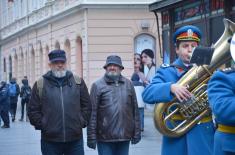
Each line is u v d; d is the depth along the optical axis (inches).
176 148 200.4
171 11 609.3
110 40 1075.3
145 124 753.6
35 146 569.6
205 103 192.1
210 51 178.5
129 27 1075.3
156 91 194.2
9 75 1919.3
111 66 304.3
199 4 545.6
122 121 301.0
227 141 160.9
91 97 303.1
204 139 195.9
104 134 300.8
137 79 639.8
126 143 307.7
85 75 1083.3
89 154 484.1
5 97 813.2
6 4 1942.7
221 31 507.8
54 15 1284.4
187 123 196.4
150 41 1079.0
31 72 1588.3
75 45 1156.5
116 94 302.5
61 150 280.4
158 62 1073.5
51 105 274.1
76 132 276.5
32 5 1549.0
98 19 1072.2
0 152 527.5
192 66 201.6
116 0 1066.7
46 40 1400.1
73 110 275.7
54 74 277.9
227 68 163.5
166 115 197.3
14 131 753.0
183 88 189.9
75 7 1114.7
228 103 154.3
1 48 2062.0
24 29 1616.6
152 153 484.7
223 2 502.6
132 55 1076.5
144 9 1074.1
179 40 206.2
